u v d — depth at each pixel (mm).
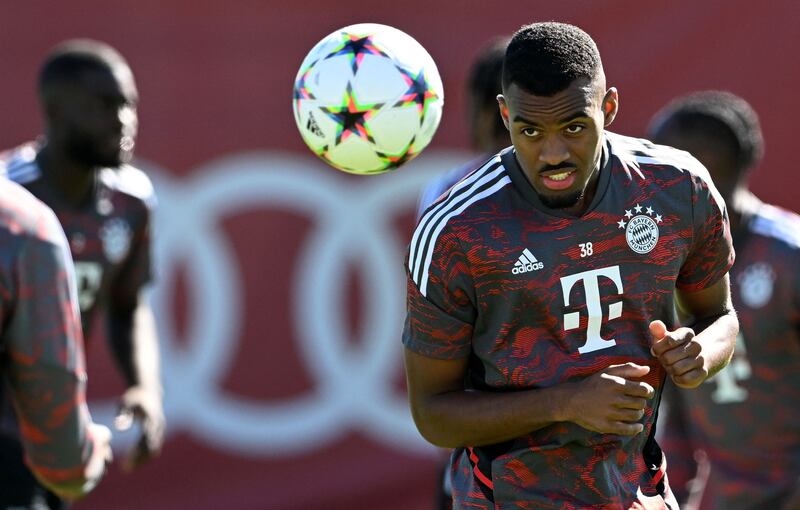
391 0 23328
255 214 23531
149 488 23297
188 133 23266
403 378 24062
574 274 10625
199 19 23203
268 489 23531
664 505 11250
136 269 19219
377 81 11578
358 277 23922
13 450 16344
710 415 16578
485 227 10594
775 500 16312
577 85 9852
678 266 10914
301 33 23391
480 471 11320
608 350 10766
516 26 23484
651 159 10953
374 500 23844
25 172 17797
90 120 17500
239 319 23531
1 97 22500
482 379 11203
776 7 23547
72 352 11039
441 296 10789
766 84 23562
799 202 23688
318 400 23766
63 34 22703
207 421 23484
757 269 15883
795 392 16062
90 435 11656
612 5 23406
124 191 18703
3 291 10594
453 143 23688
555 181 10078
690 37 23469
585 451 10930
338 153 11820
